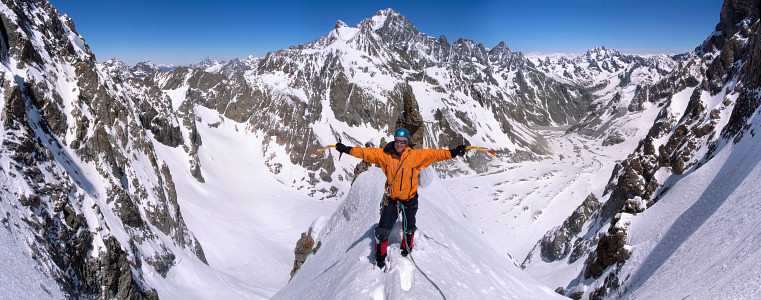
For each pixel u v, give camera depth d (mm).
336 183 130500
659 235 27359
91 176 48375
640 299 18844
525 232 103750
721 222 17891
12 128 28109
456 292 6633
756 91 40562
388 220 7047
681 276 16609
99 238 25344
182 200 85875
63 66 56094
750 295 9273
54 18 58844
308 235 21219
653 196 47625
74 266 22156
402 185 7016
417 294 6160
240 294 50531
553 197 128625
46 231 21531
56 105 48812
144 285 34688
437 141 178250
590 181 147750
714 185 26766
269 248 81688
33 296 15125
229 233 82125
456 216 18922
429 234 8984
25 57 47531
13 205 20594
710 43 162375
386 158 7109
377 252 7066
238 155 129500
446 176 161250
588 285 34125
